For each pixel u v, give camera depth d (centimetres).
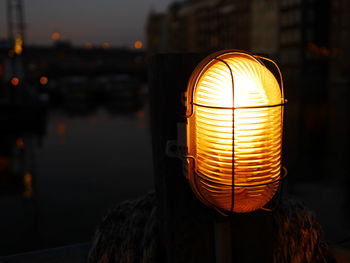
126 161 1878
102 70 7756
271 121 135
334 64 3700
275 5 4188
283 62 4081
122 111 4694
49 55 7806
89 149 2206
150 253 185
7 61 3506
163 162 164
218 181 137
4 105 2753
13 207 1176
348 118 2288
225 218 162
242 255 175
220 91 134
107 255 198
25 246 913
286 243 200
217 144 134
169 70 158
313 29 3844
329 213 783
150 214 198
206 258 169
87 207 1191
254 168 133
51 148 2253
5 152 2136
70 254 241
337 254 228
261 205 147
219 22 5412
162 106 161
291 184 1068
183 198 165
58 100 6072
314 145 1909
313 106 3438
